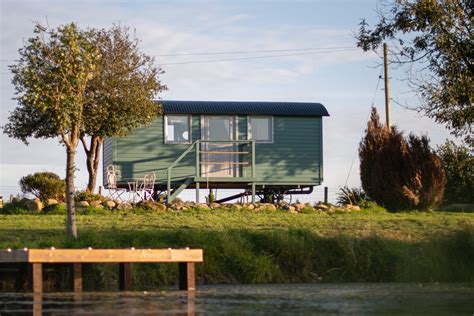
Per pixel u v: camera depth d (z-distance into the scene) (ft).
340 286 58.39
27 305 44.29
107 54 107.86
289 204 102.47
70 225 66.69
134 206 97.76
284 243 64.80
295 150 120.47
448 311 41.47
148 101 109.81
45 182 104.27
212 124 118.62
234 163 117.70
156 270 60.23
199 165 117.08
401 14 97.81
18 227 76.18
